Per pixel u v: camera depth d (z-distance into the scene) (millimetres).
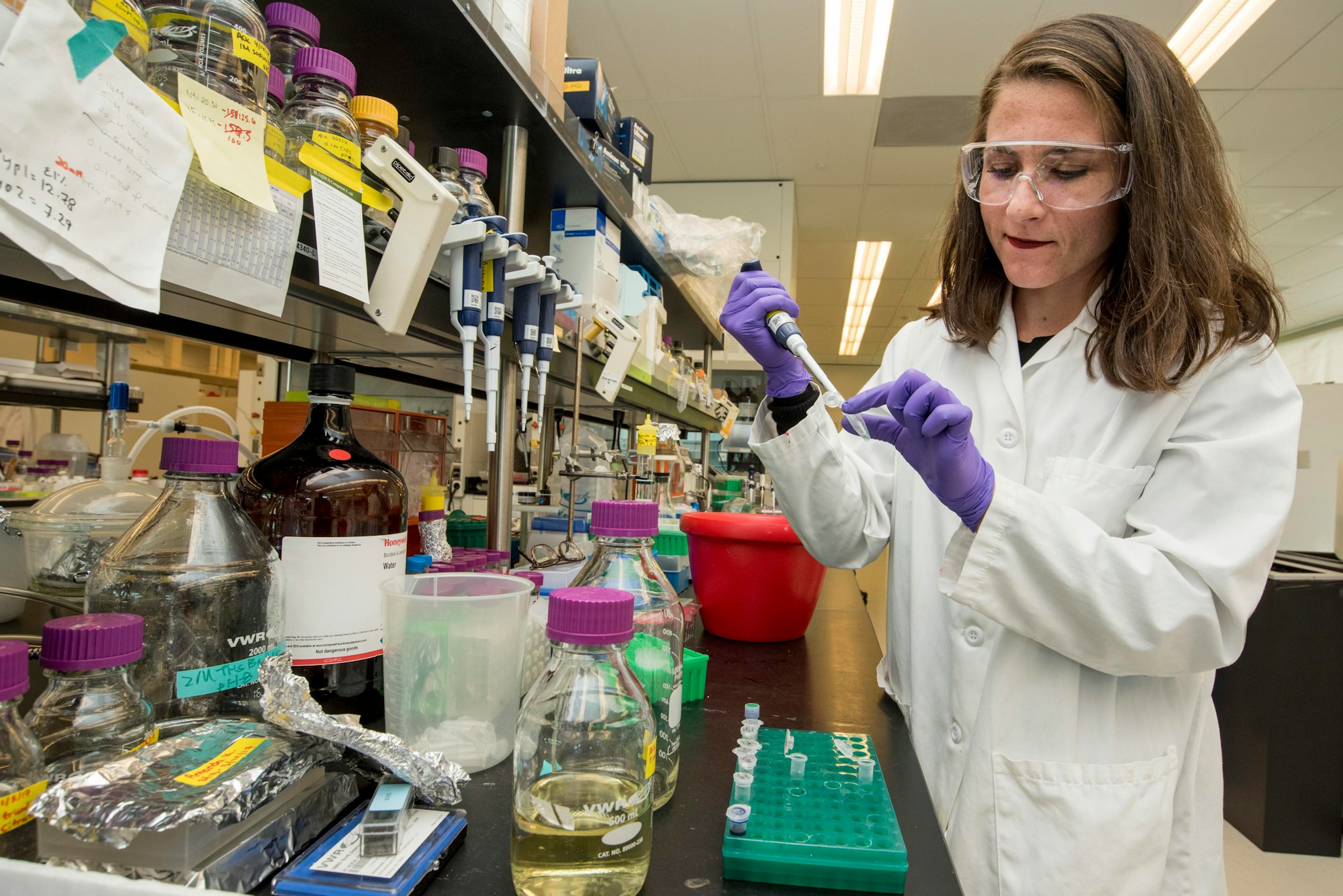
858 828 629
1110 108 906
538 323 1212
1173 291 913
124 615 554
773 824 633
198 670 626
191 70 604
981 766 970
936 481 897
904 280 7695
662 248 2395
